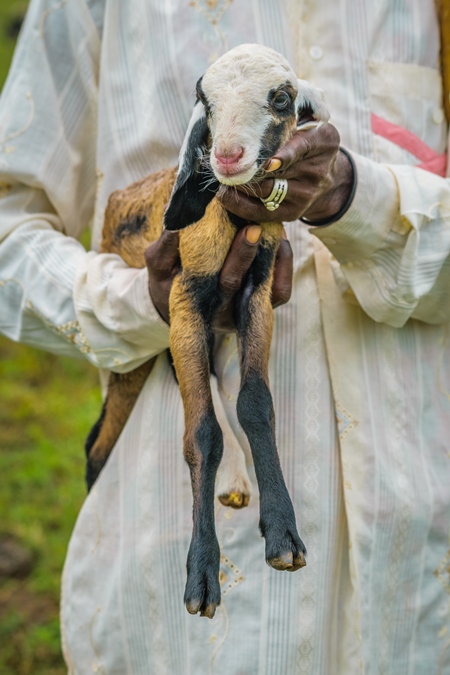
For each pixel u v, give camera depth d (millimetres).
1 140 2576
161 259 2053
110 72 2480
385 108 2361
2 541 4996
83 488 5500
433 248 2176
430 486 2312
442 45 2432
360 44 2346
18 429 6234
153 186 2312
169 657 2318
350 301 2307
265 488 1807
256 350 1952
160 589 2312
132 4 2438
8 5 10516
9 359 7195
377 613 2266
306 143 1834
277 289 2033
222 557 2248
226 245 1949
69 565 2531
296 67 2350
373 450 2256
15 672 4203
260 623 2230
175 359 1955
